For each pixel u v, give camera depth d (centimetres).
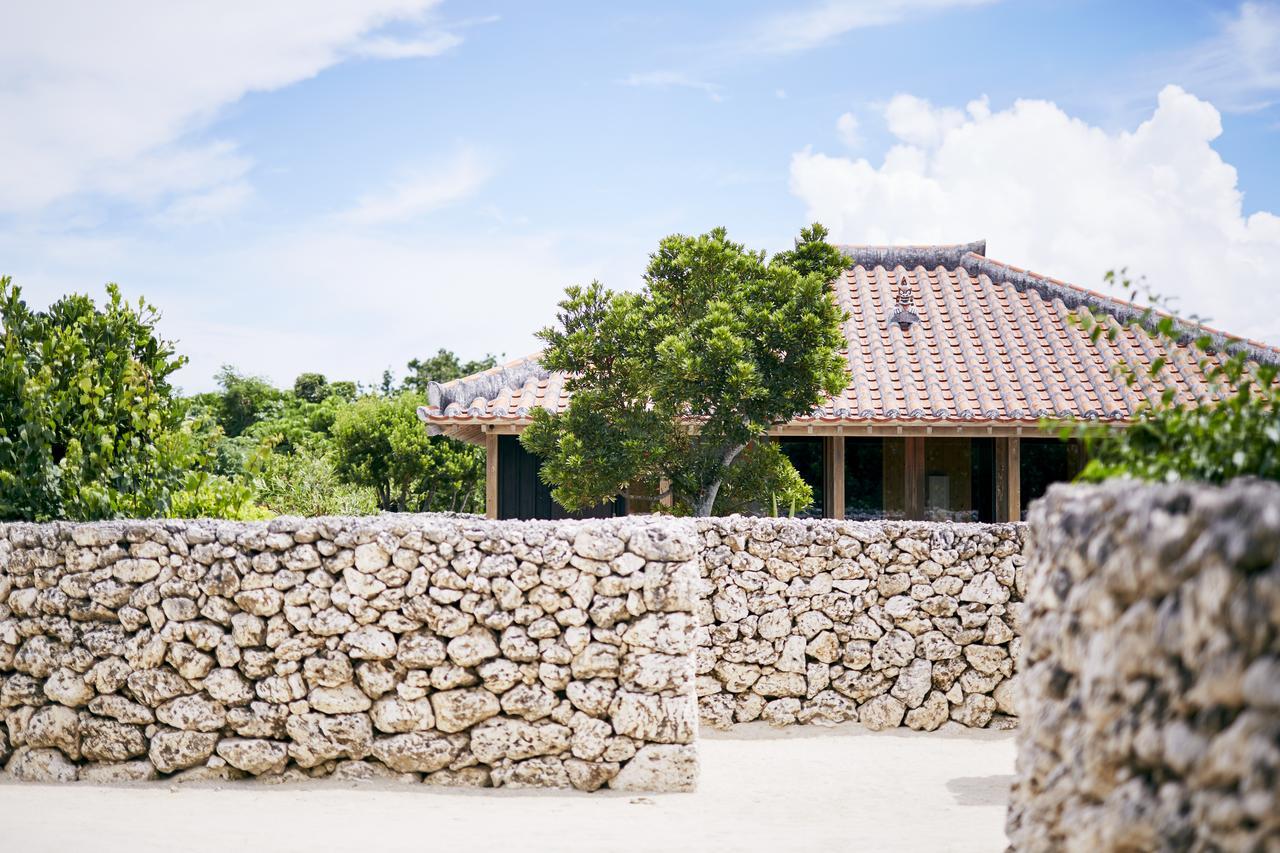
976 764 756
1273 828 198
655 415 1118
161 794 648
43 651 695
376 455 3134
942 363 1603
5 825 551
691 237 1153
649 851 501
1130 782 253
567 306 1152
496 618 674
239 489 927
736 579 882
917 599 873
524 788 665
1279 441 326
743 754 788
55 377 852
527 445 1153
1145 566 251
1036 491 1638
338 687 679
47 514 798
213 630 688
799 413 1165
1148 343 1633
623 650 673
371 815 592
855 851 499
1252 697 207
